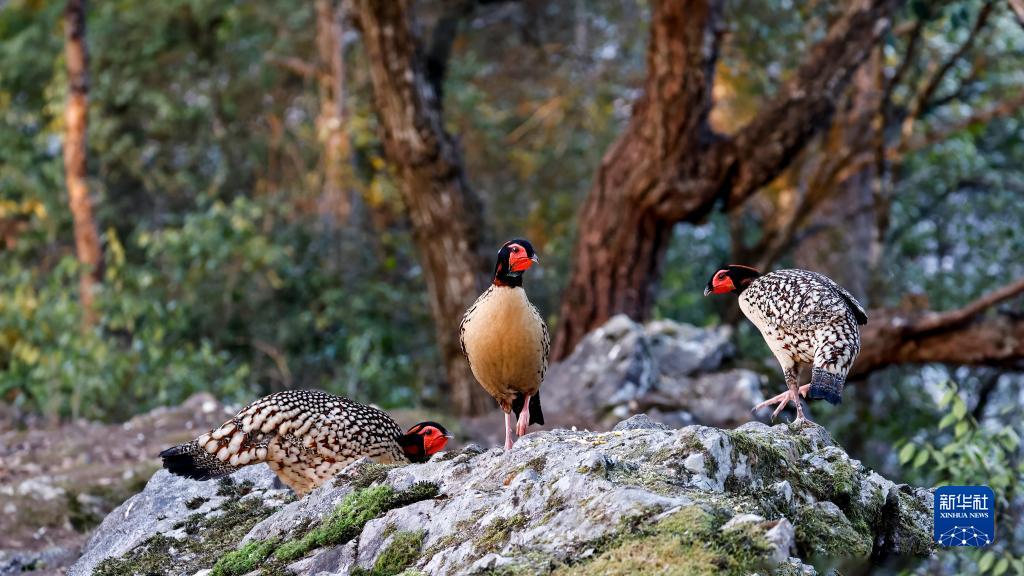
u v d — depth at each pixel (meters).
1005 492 9.64
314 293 22.16
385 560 5.03
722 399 13.30
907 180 21.31
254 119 27.95
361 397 18.47
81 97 19.61
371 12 16.30
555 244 23.06
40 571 7.90
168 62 26.78
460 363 17.44
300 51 27.73
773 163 15.56
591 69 25.12
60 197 23.59
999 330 14.40
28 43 26.69
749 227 24.31
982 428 9.70
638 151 16.11
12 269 18.28
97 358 14.53
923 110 18.75
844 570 5.10
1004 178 21.33
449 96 24.72
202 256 20.22
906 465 16.20
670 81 15.32
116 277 17.78
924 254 22.16
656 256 16.83
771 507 5.09
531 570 4.30
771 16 19.05
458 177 17.22
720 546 4.16
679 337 14.82
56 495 9.40
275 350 21.05
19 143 24.75
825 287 6.62
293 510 6.02
